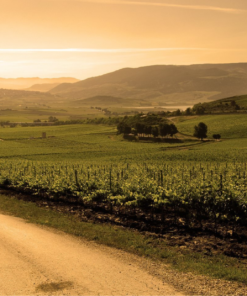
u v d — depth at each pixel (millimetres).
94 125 184875
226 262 10695
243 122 136000
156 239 13188
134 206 17969
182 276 9320
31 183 24516
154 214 16656
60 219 16656
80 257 10859
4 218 17234
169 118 176875
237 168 33750
